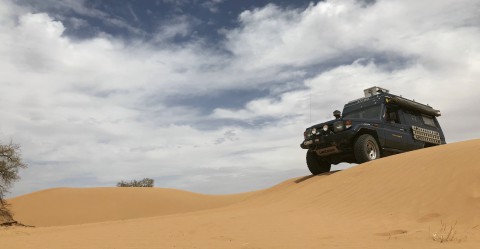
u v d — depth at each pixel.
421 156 10.45
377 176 10.35
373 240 6.03
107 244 6.38
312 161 14.57
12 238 8.16
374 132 13.51
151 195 42.75
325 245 5.64
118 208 38.25
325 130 13.41
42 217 35.19
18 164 25.89
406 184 9.16
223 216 9.62
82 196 40.81
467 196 7.58
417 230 6.64
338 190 10.62
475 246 5.30
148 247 5.94
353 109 15.06
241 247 5.68
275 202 12.07
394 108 14.79
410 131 14.88
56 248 6.13
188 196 45.38
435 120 16.98
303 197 11.25
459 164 8.82
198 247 5.79
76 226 11.88
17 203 38.78
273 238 6.41
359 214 8.48
